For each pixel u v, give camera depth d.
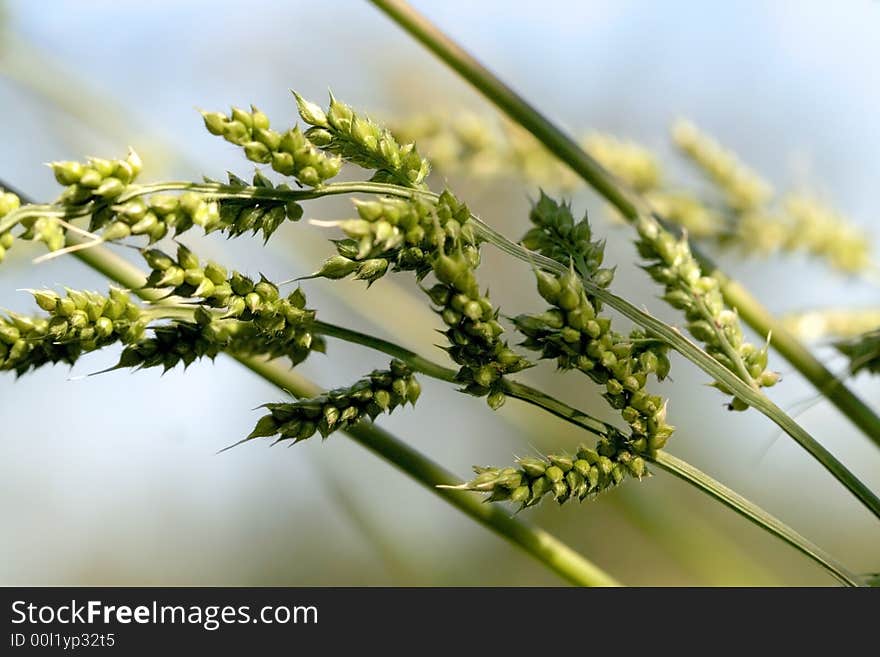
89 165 0.38
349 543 0.70
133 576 0.69
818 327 0.47
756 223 0.48
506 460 0.62
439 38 0.45
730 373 0.41
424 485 0.43
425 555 0.60
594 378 0.41
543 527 0.63
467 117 0.47
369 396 0.40
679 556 0.53
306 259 0.52
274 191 0.39
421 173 0.40
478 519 0.44
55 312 0.39
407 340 0.51
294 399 0.42
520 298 0.65
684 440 0.60
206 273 0.39
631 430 0.41
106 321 0.39
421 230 0.39
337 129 0.40
